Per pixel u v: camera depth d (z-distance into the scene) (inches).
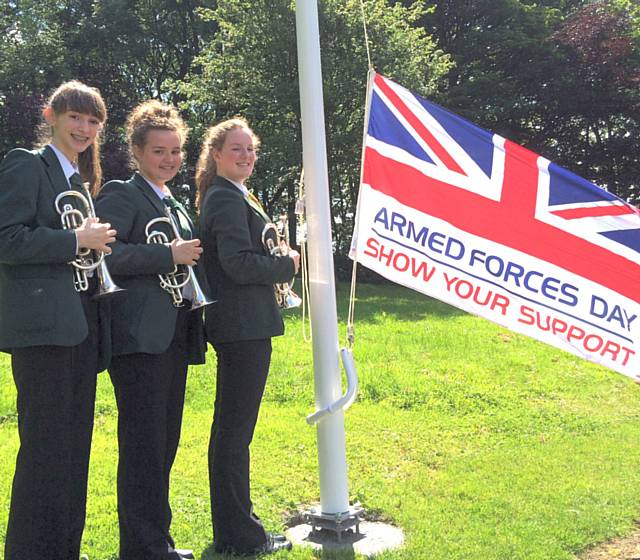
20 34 1035.9
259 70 721.0
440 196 164.4
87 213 126.3
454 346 381.1
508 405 289.6
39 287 117.3
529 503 184.7
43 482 119.7
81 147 126.1
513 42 964.0
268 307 149.6
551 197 164.2
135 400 134.4
